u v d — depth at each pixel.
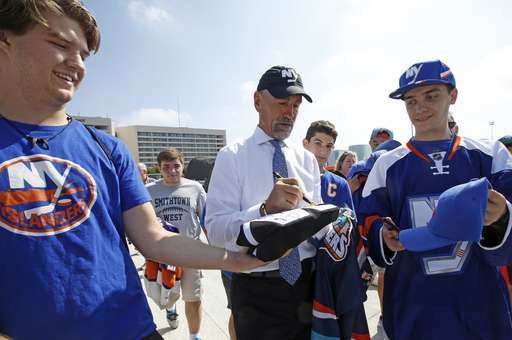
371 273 1.56
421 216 1.39
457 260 1.30
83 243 0.79
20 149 0.76
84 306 0.75
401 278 1.43
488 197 1.13
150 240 0.99
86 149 0.90
